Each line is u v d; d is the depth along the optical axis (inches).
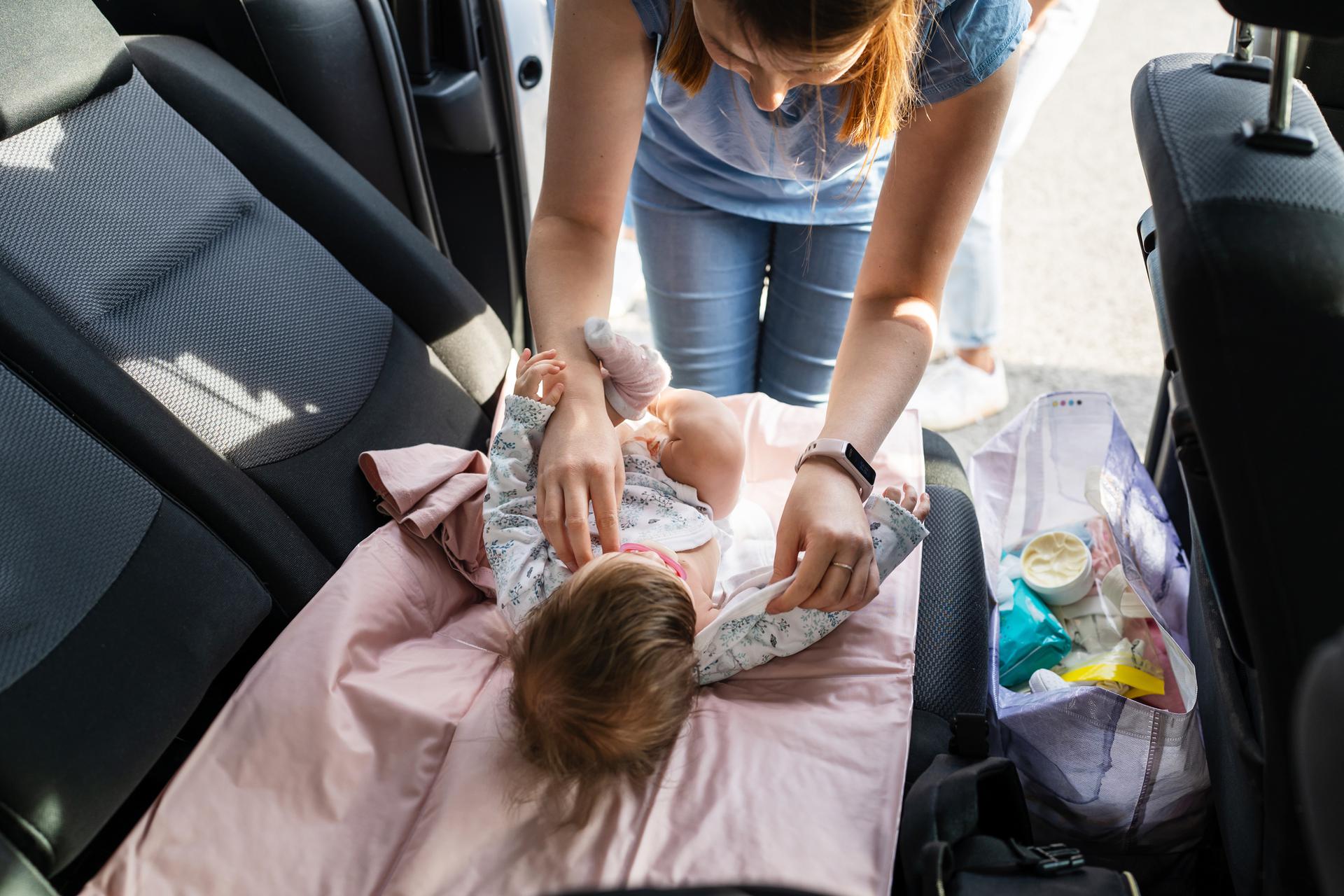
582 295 46.4
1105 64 120.7
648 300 63.9
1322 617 29.2
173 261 46.4
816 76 33.2
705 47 37.9
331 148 56.3
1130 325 89.4
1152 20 127.1
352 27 56.1
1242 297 27.1
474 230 70.9
